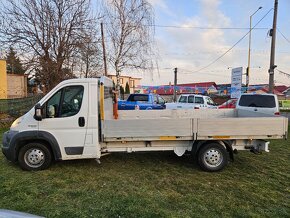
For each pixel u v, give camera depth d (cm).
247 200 450
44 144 592
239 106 1095
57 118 577
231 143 614
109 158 704
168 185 517
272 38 1466
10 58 1898
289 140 1009
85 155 585
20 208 411
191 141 610
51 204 427
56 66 1739
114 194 468
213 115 822
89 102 582
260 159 721
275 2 1448
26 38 1752
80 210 407
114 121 572
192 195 468
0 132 1172
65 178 548
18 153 594
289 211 410
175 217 383
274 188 506
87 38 1792
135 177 561
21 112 1589
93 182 528
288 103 2994
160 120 579
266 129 592
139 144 600
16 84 3278
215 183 530
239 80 1742
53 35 1741
